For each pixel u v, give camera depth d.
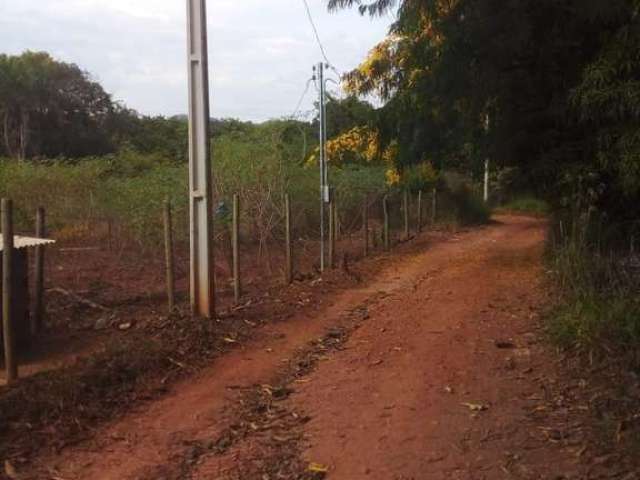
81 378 6.16
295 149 18.50
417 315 9.48
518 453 4.81
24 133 40.03
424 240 20.02
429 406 5.80
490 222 28.33
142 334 8.03
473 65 12.57
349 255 15.91
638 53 9.55
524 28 11.43
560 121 11.99
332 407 5.86
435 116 15.27
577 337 7.11
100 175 19.00
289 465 4.75
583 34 11.30
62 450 4.99
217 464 4.78
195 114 8.58
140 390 6.25
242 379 6.68
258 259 14.79
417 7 12.76
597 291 8.42
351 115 22.03
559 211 13.16
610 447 4.77
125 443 5.14
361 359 7.33
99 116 43.69
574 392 5.98
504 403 5.83
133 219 14.36
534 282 11.84
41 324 8.66
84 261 13.90
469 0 12.09
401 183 23.50
